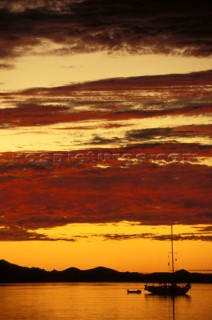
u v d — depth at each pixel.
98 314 148.12
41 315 147.00
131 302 185.75
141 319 137.88
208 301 187.88
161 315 145.62
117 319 138.12
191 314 147.75
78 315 146.38
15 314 149.75
